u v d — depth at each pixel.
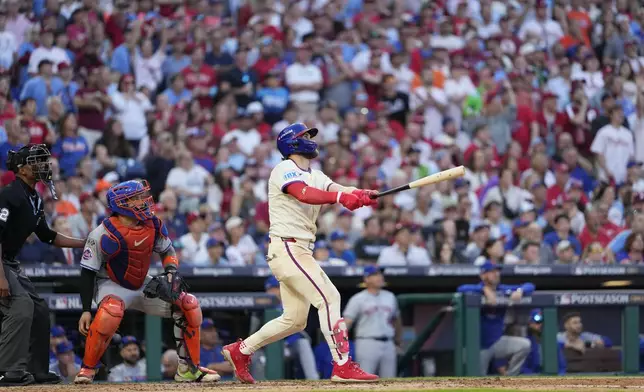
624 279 44.22
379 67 62.72
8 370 25.94
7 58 55.94
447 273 41.34
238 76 59.44
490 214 51.78
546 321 38.38
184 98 58.34
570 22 72.88
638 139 66.06
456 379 27.84
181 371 27.30
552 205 55.16
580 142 64.12
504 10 72.06
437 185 54.28
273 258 25.02
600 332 39.19
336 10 68.44
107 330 26.03
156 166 51.41
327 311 24.78
